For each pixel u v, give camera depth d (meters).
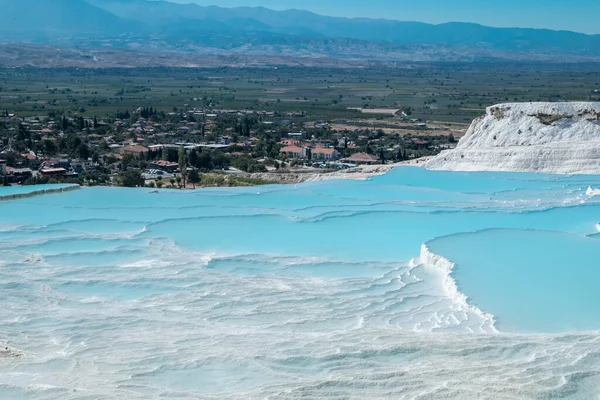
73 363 44.12
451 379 39.16
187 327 52.31
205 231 82.69
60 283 63.19
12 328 52.44
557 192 104.88
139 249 74.06
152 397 38.41
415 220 87.75
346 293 59.97
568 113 133.88
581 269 65.12
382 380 39.41
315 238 79.75
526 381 38.62
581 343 45.00
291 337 48.69
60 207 97.38
